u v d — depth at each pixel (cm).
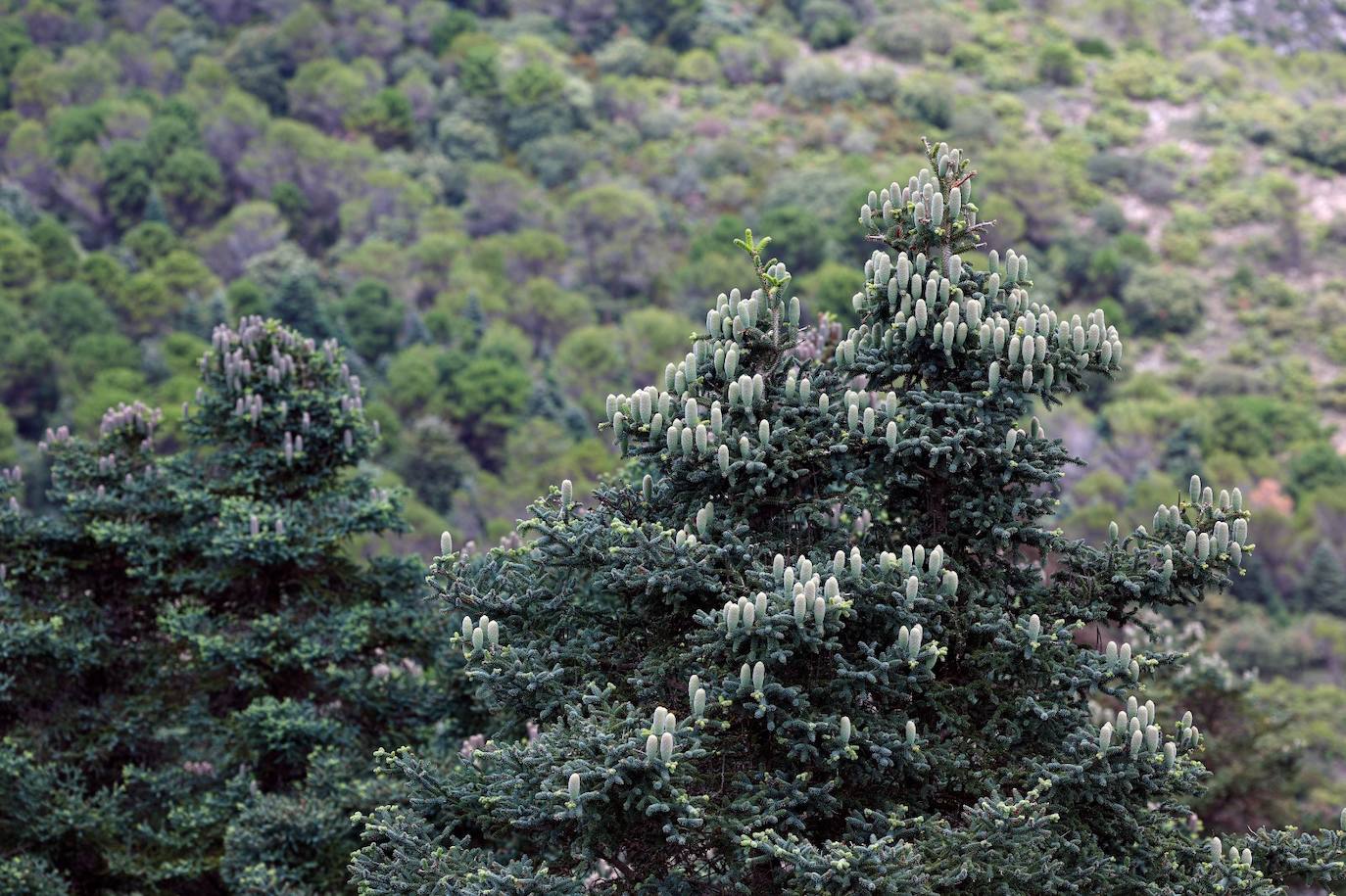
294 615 1938
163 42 16538
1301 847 1206
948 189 1252
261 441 1988
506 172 14188
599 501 1281
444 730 1834
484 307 12112
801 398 1227
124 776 1881
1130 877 1162
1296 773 2439
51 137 13600
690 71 16825
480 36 16900
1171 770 1138
